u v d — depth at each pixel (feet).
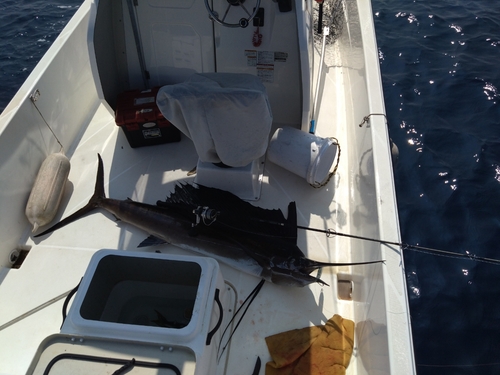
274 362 6.59
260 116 6.97
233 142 7.41
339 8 13.96
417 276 13.35
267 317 7.20
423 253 13.92
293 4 8.16
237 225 8.03
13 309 7.43
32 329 7.18
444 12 24.40
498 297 12.79
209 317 5.47
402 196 15.51
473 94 19.33
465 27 23.24
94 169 9.77
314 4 14.56
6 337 7.09
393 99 19.31
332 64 12.59
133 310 6.82
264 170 9.52
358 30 10.69
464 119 18.26
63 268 7.99
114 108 9.70
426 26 23.49
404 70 20.86
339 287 7.78
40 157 9.16
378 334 5.88
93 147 10.30
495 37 22.47
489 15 23.98
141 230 8.57
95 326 5.26
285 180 9.34
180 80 9.87
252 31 8.70
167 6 8.66
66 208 9.04
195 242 8.00
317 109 10.77
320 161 8.59
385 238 6.68
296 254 7.47
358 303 7.16
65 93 10.20
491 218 14.71
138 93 9.75
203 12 8.63
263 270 7.47
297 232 8.39
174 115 7.14
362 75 9.67
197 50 9.23
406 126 18.06
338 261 8.03
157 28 9.01
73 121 10.51
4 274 7.90
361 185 8.34
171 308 6.84
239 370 6.59
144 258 6.11
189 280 6.43
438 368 11.45
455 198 15.34
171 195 8.62
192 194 8.59
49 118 9.51
